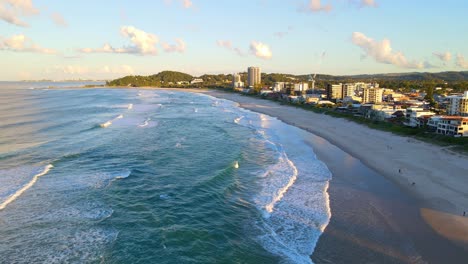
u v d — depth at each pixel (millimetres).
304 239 21281
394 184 31203
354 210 25516
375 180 32406
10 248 19328
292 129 63688
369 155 42188
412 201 27125
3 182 29484
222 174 33062
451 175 33438
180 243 20250
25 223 22203
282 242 20875
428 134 52906
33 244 19781
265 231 22234
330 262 18750
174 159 38281
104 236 20812
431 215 24500
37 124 61812
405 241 20891
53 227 21781
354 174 34375
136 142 46594
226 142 48344
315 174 34375
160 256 18859
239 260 18750
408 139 52469
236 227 22656
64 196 26750
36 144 44250
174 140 48625
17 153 39312
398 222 23469
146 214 24031
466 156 40469
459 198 27516
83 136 50344
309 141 51531
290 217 24344
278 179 32531
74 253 18938
